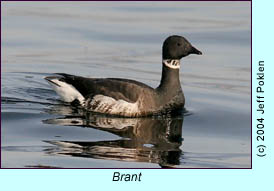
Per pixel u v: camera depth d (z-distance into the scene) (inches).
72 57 912.3
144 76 821.9
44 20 1121.4
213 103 702.5
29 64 866.8
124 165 494.0
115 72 837.8
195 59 914.1
